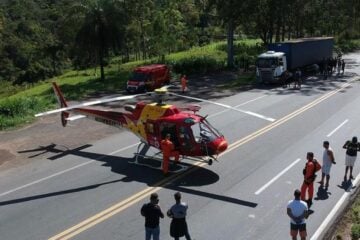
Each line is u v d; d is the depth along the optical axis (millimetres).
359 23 90062
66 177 16734
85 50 41438
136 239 11875
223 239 11828
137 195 14773
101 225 12719
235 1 46844
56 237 12070
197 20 70938
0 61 101250
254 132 22453
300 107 28484
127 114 18656
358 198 14117
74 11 40531
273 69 37656
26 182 16344
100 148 20422
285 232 12164
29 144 21422
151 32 54438
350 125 23562
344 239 11570
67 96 33844
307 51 43125
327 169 15070
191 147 16469
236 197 14531
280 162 17906
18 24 121500
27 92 46969
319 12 71000
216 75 45250
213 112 27266
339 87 36469
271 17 58406
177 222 10695
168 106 17453
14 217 13398
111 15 40250
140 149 19969
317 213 13312
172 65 46188
